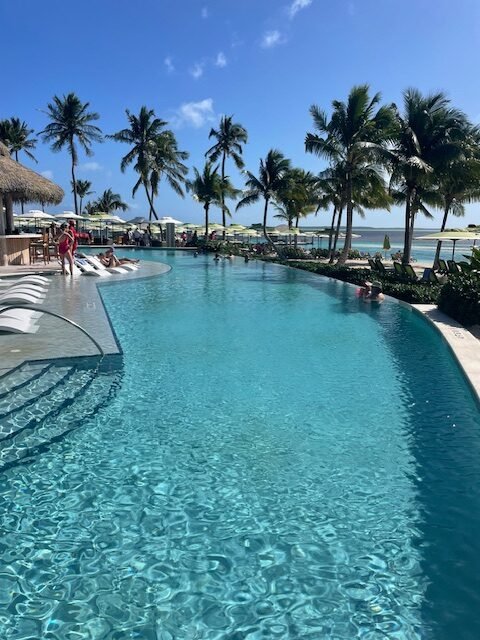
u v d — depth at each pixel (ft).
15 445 16.51
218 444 16.84
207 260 109.40
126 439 17.08
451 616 9.47
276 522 12.51
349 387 22.94
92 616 9.37
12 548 11.37
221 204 153.89
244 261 106.52
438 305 40.93
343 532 12.13
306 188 128.16
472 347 27.48
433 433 17.95
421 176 72.13
